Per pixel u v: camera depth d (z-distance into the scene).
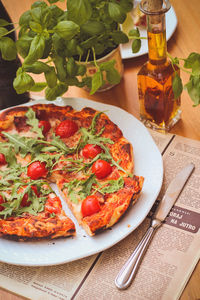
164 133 0.83
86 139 0.78
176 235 0.70
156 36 0.72
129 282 0.66
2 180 0.75
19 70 0.73
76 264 0.69
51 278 0.68
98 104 0.86
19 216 0.71
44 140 0.81
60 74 0.76
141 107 0.84
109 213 0.69
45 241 0.70
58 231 0.69
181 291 0.65
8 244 0.70
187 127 0.84
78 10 0.68
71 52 0.75
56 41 0.73
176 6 1.00
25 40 0.73
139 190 0.71
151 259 0.68
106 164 0.73
